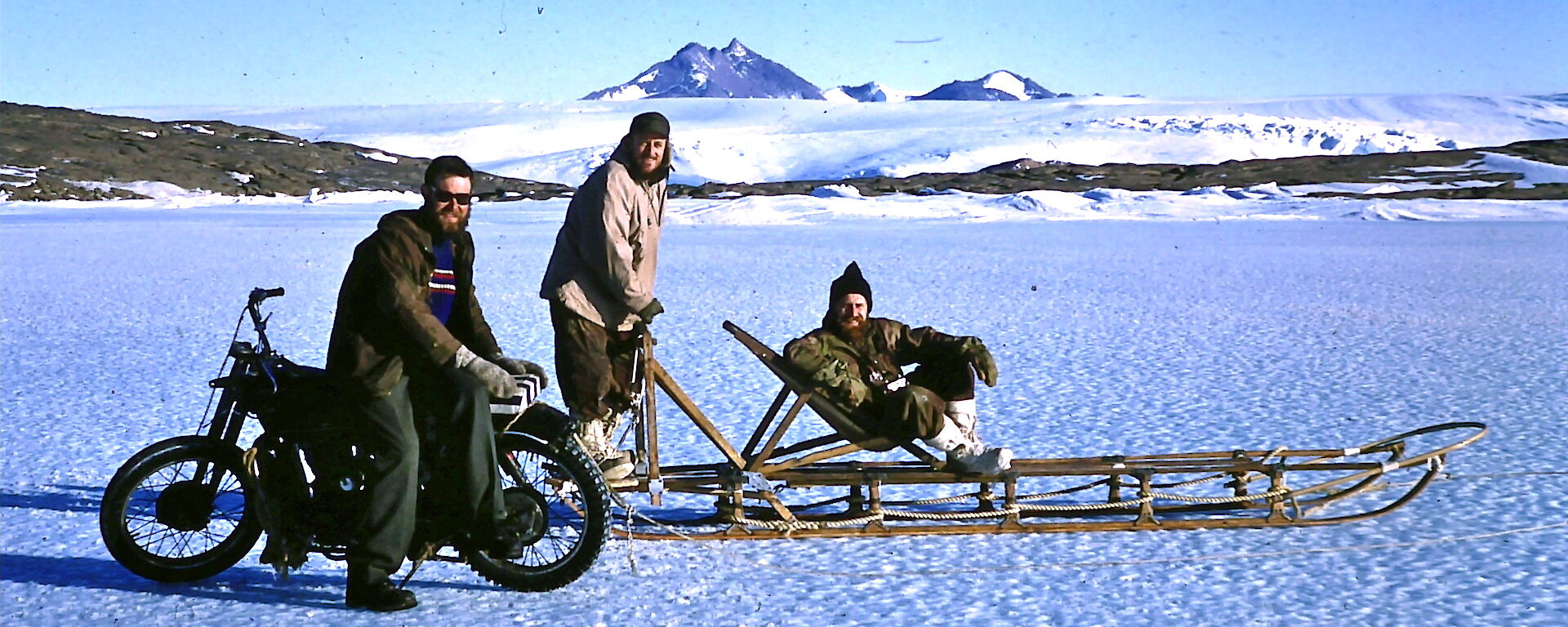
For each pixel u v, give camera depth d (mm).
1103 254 24938
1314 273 20000
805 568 5066
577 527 5031
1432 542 5289
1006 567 5059
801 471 5484
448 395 4480
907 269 20906
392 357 4520
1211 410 8359
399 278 4445
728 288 17391
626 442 7469
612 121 183750
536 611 4609
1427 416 8039
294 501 4730
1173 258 23641
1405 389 9094
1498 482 6242
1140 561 5105
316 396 4637
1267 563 5059
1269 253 25031
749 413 8375
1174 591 4750
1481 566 4977
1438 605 4562
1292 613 4504
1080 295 16406
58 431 7715
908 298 16000
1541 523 5512
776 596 4746
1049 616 4508
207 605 4703
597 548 4727
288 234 33062
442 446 4590
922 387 5410
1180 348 11359
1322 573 4930
